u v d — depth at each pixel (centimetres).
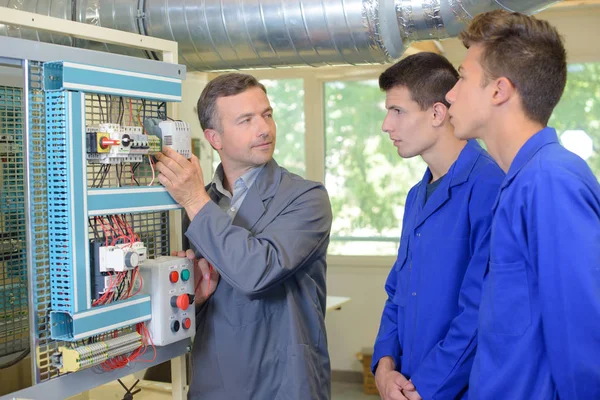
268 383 166
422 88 155
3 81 135
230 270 152
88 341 146
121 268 142
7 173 140
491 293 121
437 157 159
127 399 183
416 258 158
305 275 171
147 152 150
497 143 125
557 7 414
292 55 220
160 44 173
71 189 134
